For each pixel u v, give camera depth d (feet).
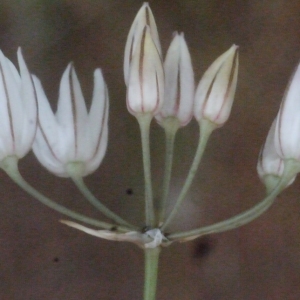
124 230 0.49
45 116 0.49
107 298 0.65
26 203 0.65
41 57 0.66
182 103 0.50
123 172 0.65
